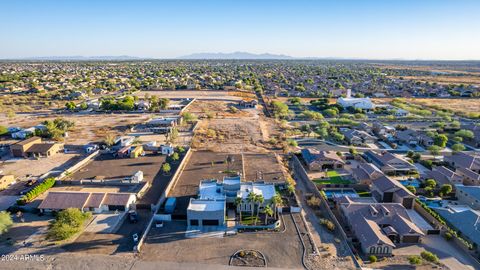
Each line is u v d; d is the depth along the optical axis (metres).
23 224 62.22
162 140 119.38
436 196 75.69
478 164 85.69
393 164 89.75
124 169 90.75
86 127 137.50
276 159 99.81
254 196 63.25
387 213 62.22
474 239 56.25
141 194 75.50
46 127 126.06
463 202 72.81
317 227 62.94
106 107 173.25
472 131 124.88
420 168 92.94
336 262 52.28
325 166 92.38
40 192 74.31
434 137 115.25
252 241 57.62
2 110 167.75
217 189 73.19
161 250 54.69
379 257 53.97
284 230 61.19
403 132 124.12
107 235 59.03
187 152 102.88
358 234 58.09
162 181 83.06
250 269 50.22
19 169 90.62
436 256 52.16
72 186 79.38
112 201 67.94
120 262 51.41
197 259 52.41
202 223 62.47
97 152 103.56
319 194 74.31
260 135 127.44
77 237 58.19
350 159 100.69
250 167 93.06
